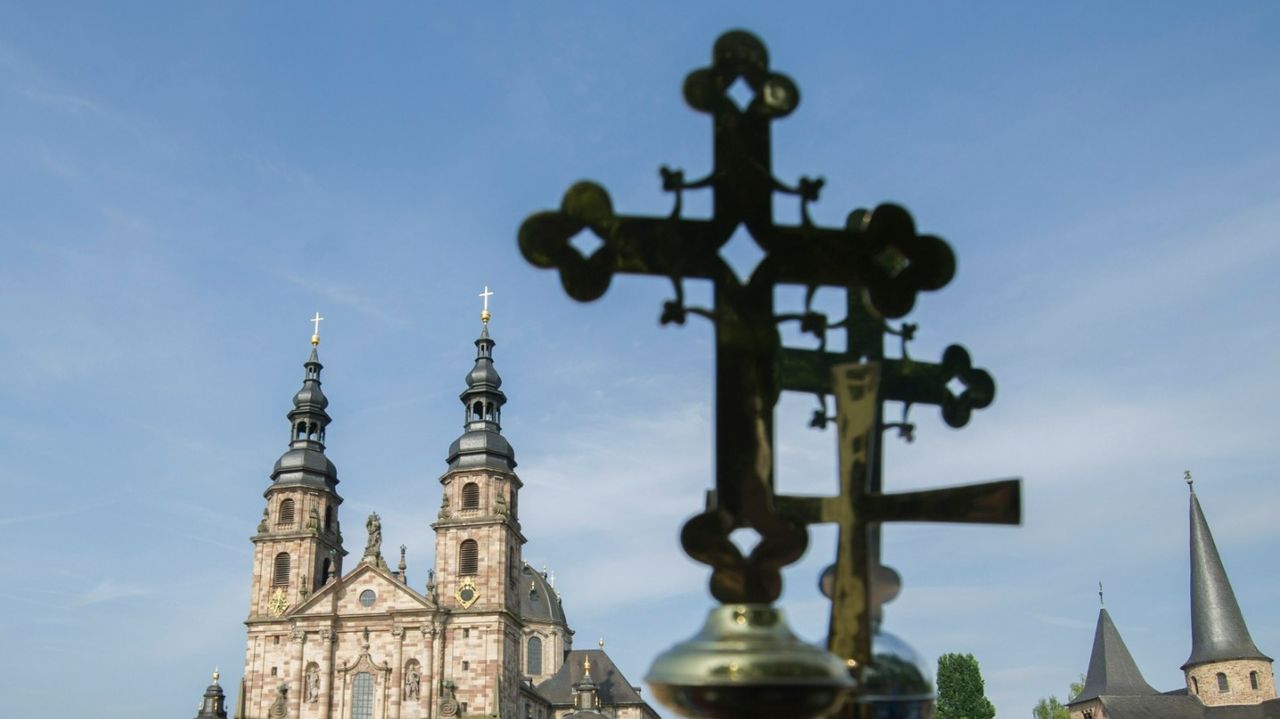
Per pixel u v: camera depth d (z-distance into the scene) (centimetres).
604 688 14500
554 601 16275
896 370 773
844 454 636
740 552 570
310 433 10962
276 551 10306
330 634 9800
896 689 614
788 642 512
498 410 10969
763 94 629
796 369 743
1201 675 12800
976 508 645
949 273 650
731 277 616
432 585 10000
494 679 9556
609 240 609
